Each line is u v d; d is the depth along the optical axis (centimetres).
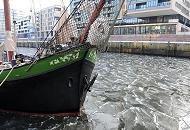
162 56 4744
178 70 2688
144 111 1212
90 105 1269
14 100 1031
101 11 877
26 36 9419
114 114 1150
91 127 977
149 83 1914
